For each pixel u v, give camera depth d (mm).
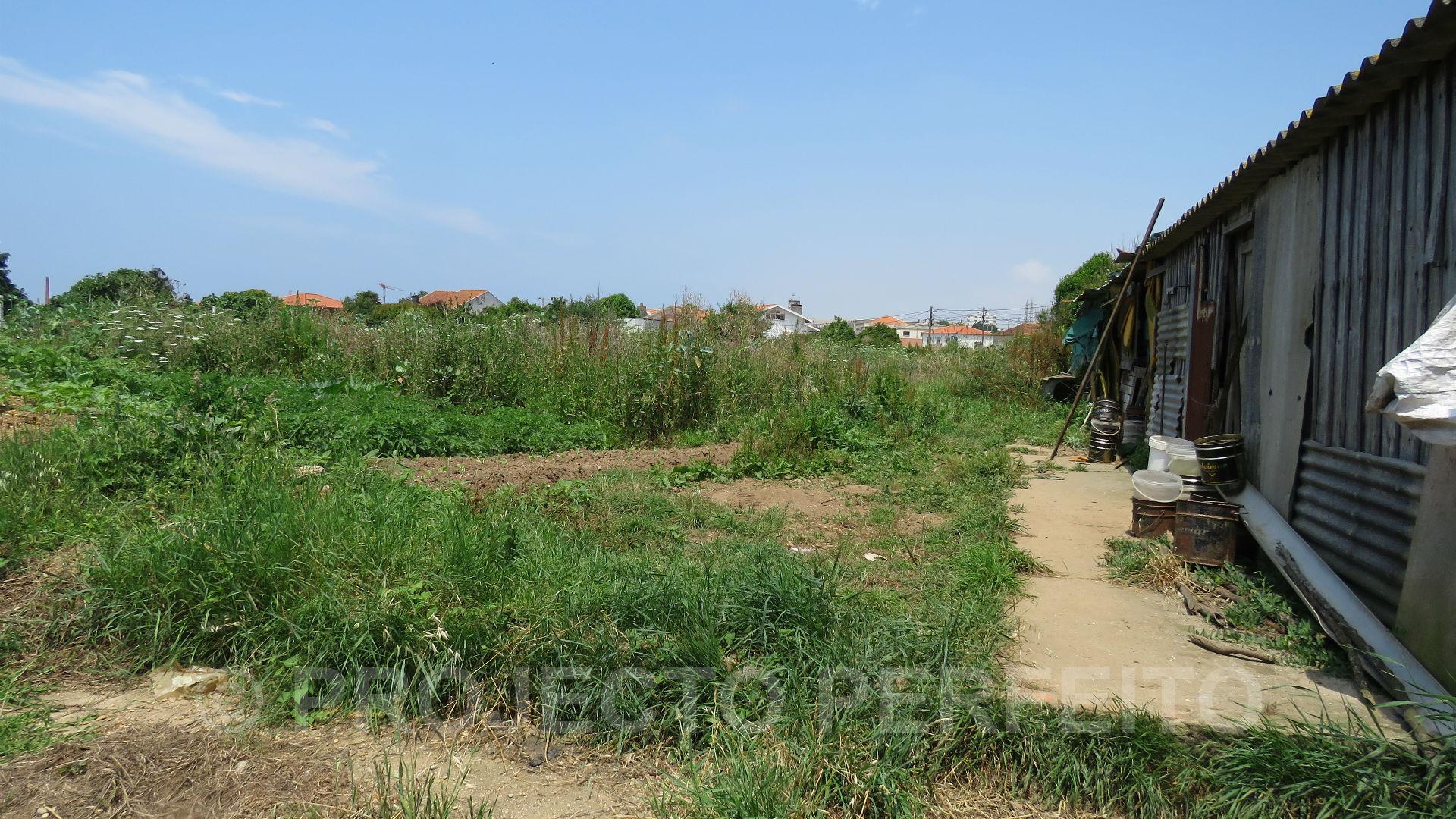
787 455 9336
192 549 4062
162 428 6078
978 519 6547
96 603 3980
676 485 7938
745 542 5730
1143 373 12273
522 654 3621
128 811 2836
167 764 3113
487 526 4840
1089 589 5094
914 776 3020
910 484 8148
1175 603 4852
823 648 3629
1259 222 6488
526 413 11164
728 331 15805
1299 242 5496
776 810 2736
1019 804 3000
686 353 12086
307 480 5504
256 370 14109
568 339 14016
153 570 4020
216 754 3193
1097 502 7602
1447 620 3266
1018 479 8609
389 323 14875
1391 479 4000
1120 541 5961
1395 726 3291
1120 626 4477
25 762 3066
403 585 3992
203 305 15422
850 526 6566
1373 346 4379
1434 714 2959
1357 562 4258
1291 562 4723
